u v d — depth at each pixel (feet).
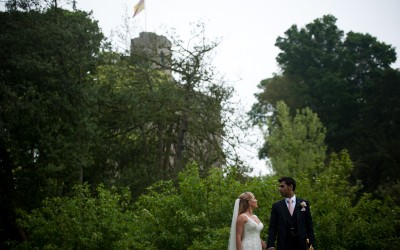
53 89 80.64
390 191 108.78
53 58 80.59
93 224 53.52
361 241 50.70
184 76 103.40
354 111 170.50
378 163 144.87
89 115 88.02
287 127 120.78
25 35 80.12
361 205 53.52
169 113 99.40
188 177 50.67
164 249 48.96
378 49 179.52
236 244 32.35
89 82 93.81
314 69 175.42
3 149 79.51
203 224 48.75
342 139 162.50
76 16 94.38
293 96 174.09
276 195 50.37
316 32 184.44
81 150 82.12
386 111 157.69
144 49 113.50
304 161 114.73
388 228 51.65
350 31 186.60
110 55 100.83
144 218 51.26
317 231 49.37
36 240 54.95
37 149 79.25
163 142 106.01
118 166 100.53
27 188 77.46
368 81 172.35
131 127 103.50
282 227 31.17
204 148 103.60
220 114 100.01
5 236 80.48
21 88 78.33
